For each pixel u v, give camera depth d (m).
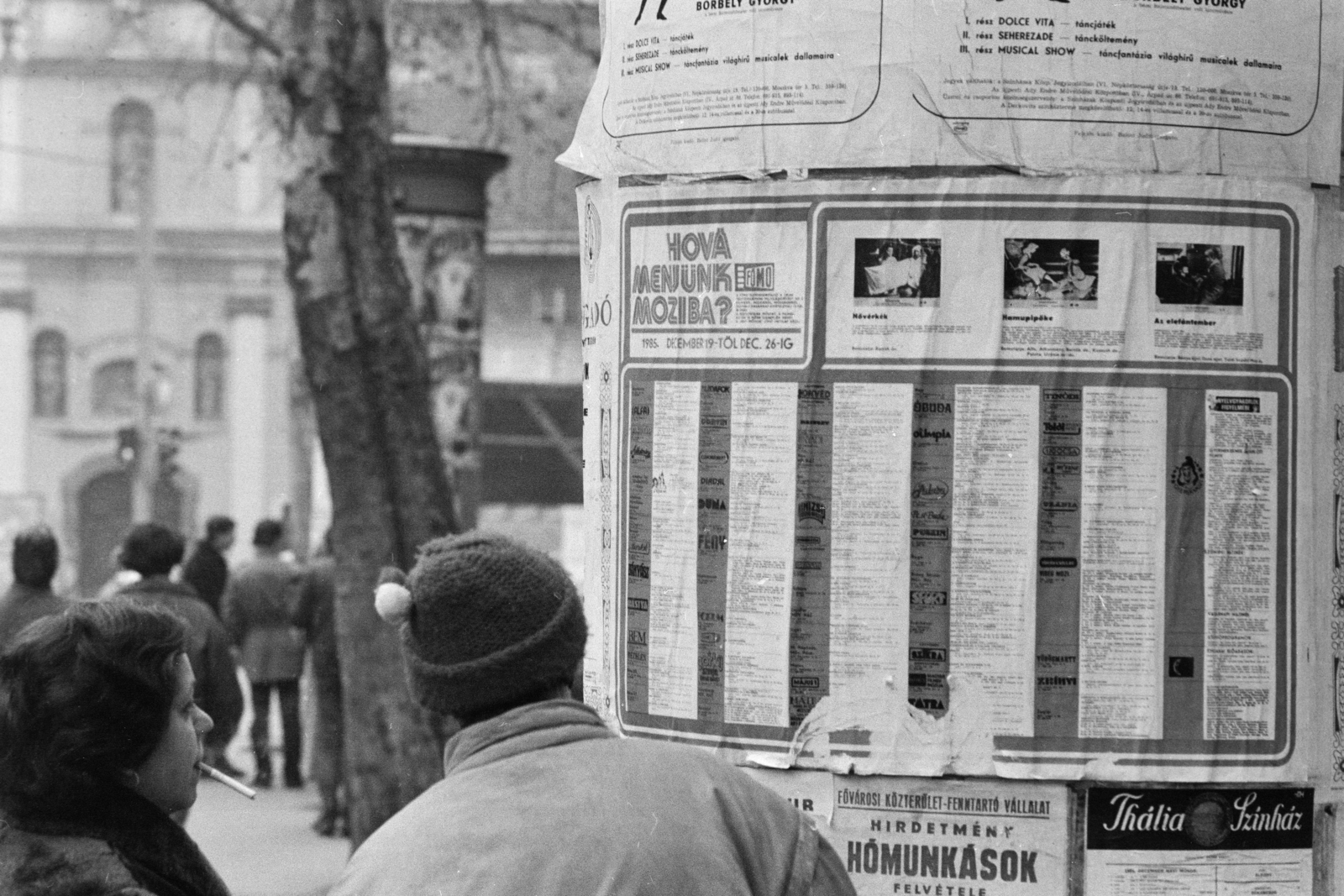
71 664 3.34
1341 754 3.96
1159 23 3.88
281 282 58.31
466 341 17.34
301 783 18.55
